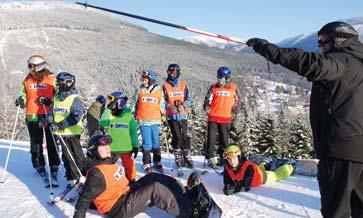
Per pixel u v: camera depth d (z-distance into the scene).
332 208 3.29
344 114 3.17
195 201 4.62
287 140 34.16
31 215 5.12
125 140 6.55
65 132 6.17
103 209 4.83
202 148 32.19
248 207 5.50
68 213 5.19
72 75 6.31
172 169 8.09
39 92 6.72
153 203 4.75
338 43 3.35
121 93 6.66
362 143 3.15
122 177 4.90
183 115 8.17
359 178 3.25
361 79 3.18
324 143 3.28
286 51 3.20
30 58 6.75
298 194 6.11
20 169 7.61
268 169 7.30
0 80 142.88
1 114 38.06
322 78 3.15
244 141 31.42
